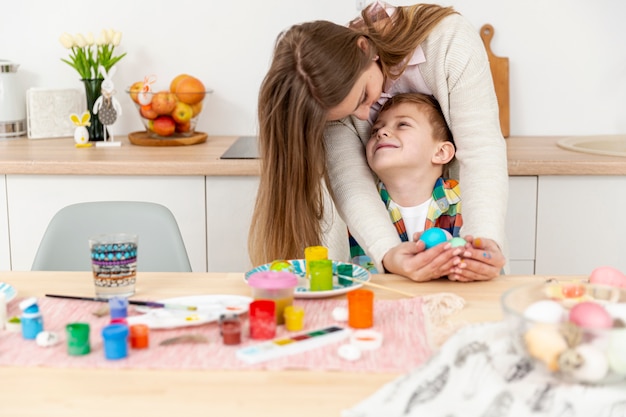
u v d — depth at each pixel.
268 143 1.63
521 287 1.16
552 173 2.33
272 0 2.85
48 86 2.95
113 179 2.41
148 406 0.97
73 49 2.78
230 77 2.92
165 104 2.65
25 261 2.48
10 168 2.39
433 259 1.46
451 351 1.07
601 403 0.98
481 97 1.77
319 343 1.16
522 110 2.89
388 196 1.91
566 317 1.08
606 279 1.32
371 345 1.14
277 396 0.99
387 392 0.97
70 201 2.43
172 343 1.16
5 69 2.82
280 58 1.58
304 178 1.63
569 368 1.00
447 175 1.96
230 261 2.45
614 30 2.82
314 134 1.58
